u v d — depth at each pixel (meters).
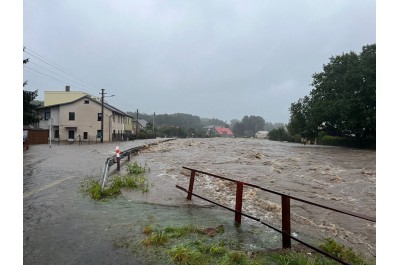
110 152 22.00
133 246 4.43
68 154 19.52
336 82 37.66
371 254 4.99
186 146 29.02
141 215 6.06
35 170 11.81
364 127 34.81
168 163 15.38
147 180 10.02
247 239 4.94
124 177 9.77
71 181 9.56
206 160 17.27
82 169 12.32
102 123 43.66
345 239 5.59
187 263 3.87
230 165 15.34
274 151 25.55
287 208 4.58
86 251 4.24
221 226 5.40
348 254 4.49
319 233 5.77
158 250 4.30
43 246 4.38
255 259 4.07
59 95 55.12
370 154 23.78
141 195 7.83
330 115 35.81
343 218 6.78
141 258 4.05
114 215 5.99
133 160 16.30
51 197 7.36
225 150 24.81
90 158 17.05
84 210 6.29
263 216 6.57
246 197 8.31
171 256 4.11
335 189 10.01
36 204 6.69
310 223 6.36
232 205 7.38
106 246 4.41
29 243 4.48
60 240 4.61
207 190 9.02
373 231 6.05
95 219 5.69
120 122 59.09
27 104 31.34
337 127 38.50
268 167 14.94
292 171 13.77
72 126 47.75
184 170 12.87
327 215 6.98
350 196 9.09
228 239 4.89
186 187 9.29
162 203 7.12
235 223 5.79
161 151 22.72
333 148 33.00
